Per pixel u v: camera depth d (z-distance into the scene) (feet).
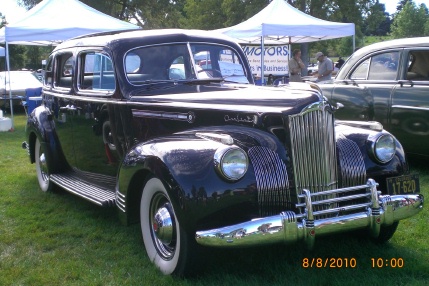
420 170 20.38
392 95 20.21
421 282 10.09
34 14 35.47
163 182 9.97
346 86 22.27
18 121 43.11
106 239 13.44
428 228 13.46
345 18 99.76
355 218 10.06
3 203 17.12
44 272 11.33
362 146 11.43
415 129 19.36
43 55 130.82
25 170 22.74
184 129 11.93
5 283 10.80
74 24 34.78
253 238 9.33
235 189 9.70
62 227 14.46
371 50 21.95
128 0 98.07
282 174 10.17
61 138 17.02
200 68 14.40
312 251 11.97
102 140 14.56
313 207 10.30
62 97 16.46
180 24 116.98
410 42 20.29
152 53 13.98
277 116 10.42
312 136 10.39
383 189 11.39
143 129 12.87
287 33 33.99
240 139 10.65
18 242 13.42
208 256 10.13
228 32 35.09
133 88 13.41
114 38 14.16
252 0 96.99
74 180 16.35
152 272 10.87
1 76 51.78
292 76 41.45
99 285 10.57
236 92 12.23
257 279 10.34
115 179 14.62
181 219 9.67
